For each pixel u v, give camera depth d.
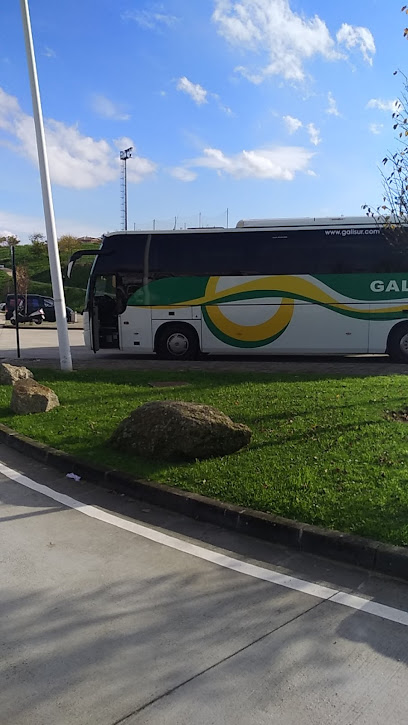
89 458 6.38
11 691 2.75
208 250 15.02
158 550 4.38
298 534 4.41
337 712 2.62
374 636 3.22
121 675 2.87
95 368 13.46
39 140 11.96
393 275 14.52
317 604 3.58
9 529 4.80
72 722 2.55
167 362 14.83
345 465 5.81
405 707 2.65
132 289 15.20
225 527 4.82
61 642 3.16
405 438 6.78
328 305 14.72
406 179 7.68
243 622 3.37
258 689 2.77
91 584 3.83
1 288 53.62
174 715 2.59
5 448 7.39
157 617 3.42
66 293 52.56
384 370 13.28
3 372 11.31
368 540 4.19
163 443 6.22
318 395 9.45
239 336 15.03
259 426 7.50
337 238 14.70
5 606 3.55
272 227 14.92
